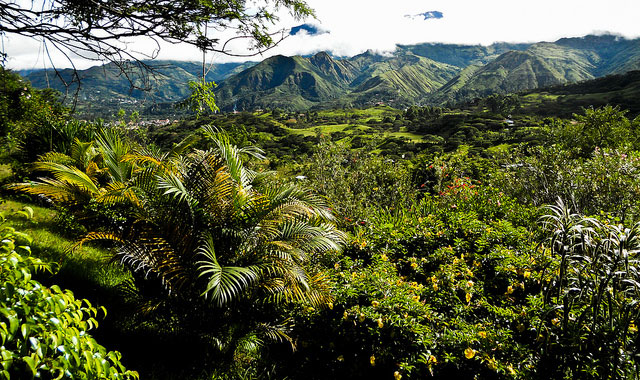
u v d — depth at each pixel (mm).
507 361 2617
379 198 8648
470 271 3615
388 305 3037
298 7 2893
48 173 8539
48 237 5527
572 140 16109
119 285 3502
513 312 3096
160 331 3324
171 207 3051
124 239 3168
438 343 2781
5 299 1333
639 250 2141
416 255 4418
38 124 9180
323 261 4039
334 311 3270
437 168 10188
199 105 2996
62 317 1504
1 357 1228
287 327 3350
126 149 4855
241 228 3113
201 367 2941
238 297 2859
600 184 6371
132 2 2430
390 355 2828
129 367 2770
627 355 2348
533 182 7684
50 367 1374
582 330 2600
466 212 6012
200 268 2645
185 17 2578
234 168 3514
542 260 3686
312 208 3473
